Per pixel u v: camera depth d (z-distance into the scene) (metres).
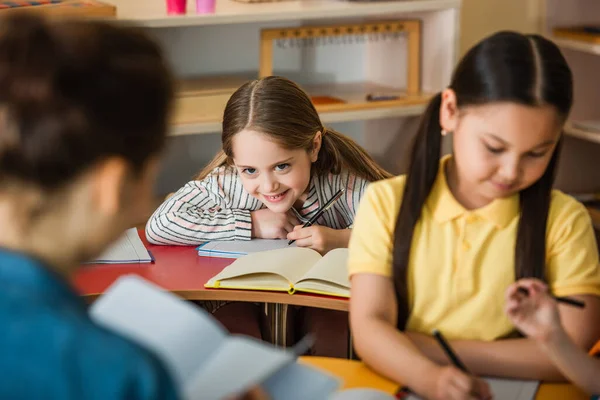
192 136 3.80
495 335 1.50
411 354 1.40
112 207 0.83
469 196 1.50
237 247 2.24
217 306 2.44
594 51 3.53
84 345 0.74
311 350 2.27
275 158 2.23
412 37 3.58
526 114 1.29
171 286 1.97
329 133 2.45
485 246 1.50
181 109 3.15
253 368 0.98
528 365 1.44
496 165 1.33
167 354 1.03
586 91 3.86
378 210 1.55
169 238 2.28
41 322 0.75
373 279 1.51
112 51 0.82
